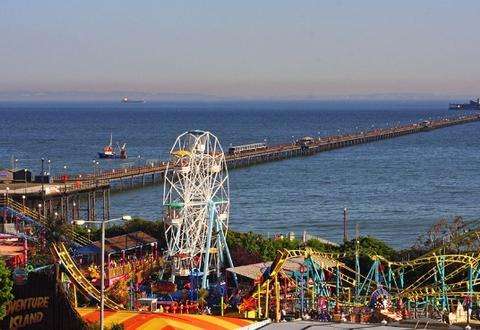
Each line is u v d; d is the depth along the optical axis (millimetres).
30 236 154375
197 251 155750
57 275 96062
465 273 140000
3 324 81188
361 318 112938
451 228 194125
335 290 141125
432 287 128125
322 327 98000
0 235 156750
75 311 86688
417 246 175875
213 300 135000
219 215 161125
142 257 156500
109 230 173250
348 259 148875
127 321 95875
